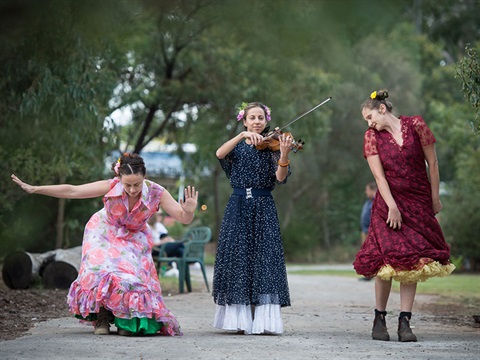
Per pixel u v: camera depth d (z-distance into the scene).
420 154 7.39
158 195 7.57
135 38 20.45
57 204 19.62
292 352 6.36
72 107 13.66
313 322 9.13
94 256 7.39
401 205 7.33
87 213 19.97
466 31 41.88
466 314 10.45
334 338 7.41
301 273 21.97
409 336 7.18
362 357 6.13
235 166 8.00
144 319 7.25
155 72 22.44
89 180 18.69
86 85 13.43
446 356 6.21
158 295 7.44
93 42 13.65
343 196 37.38
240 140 8.05
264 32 17.39
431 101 36.38
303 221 36.25
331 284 16.44
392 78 34.22
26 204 18.83
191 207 7.36
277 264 7.82
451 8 41.62
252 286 7.71
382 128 7.49
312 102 24.47
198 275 18.58
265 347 6.63
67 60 13.06
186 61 21.94
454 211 24.88
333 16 11.95
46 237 19.77
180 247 14.30
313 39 16.73
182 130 25.20
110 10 12.84
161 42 20.61
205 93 22.39
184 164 27.66
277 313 7.71
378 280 7.44
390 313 10.34
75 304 7.33
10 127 14.47
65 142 14.98
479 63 9.41
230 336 7.43
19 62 13.04
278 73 22.52
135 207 7.45
